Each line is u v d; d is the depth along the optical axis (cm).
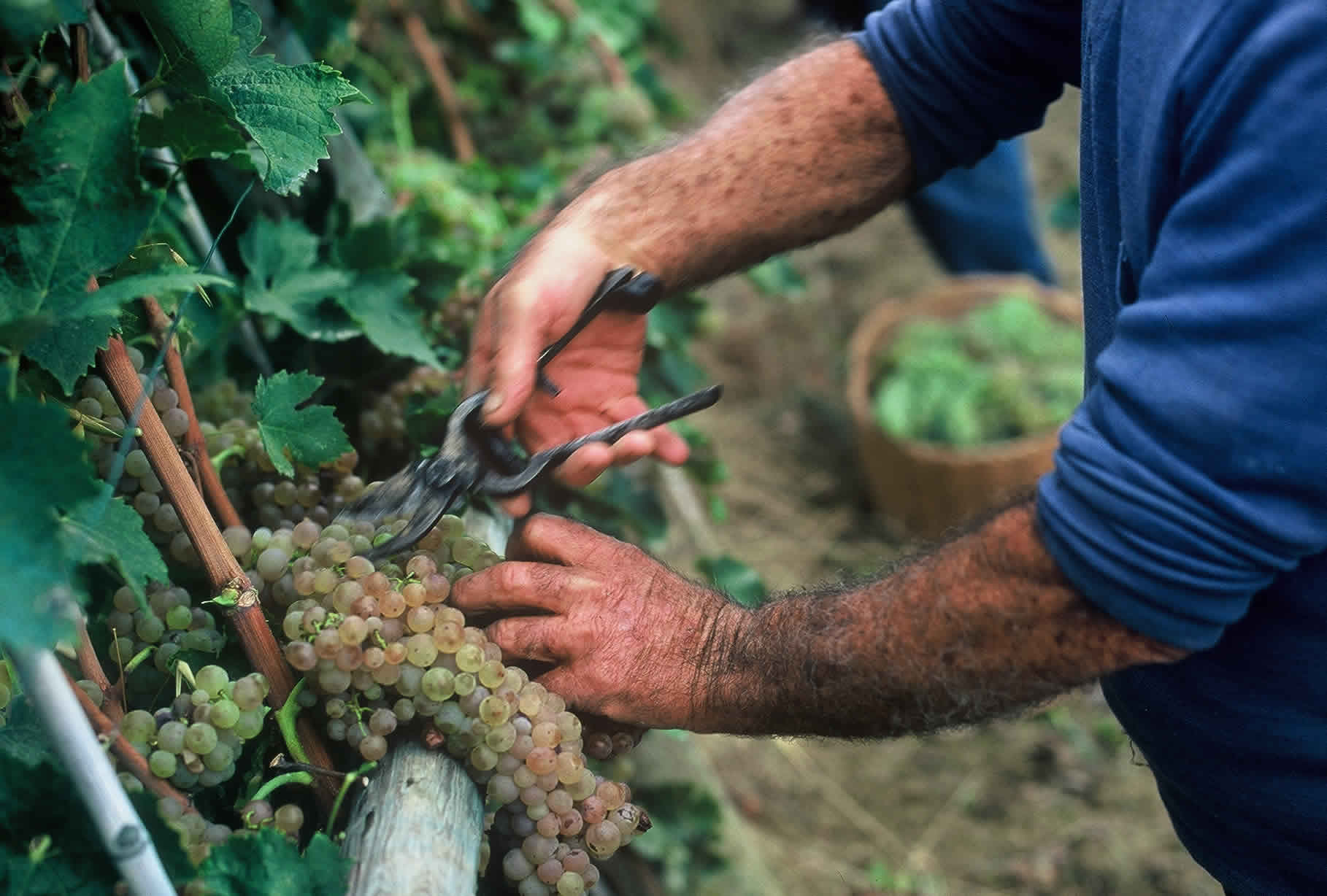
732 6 581
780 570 379
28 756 93
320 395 158
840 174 145
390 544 112
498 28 301
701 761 262
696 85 524
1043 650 103
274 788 102
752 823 300
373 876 94
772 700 114
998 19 137
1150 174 96
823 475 413
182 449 115
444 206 211
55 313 84
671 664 114
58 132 90
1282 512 90
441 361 170
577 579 113
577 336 136
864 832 304
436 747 105
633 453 121
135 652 108
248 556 111
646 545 213
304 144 103
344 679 100
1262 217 86
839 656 110
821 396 437
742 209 142
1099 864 295
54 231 90
